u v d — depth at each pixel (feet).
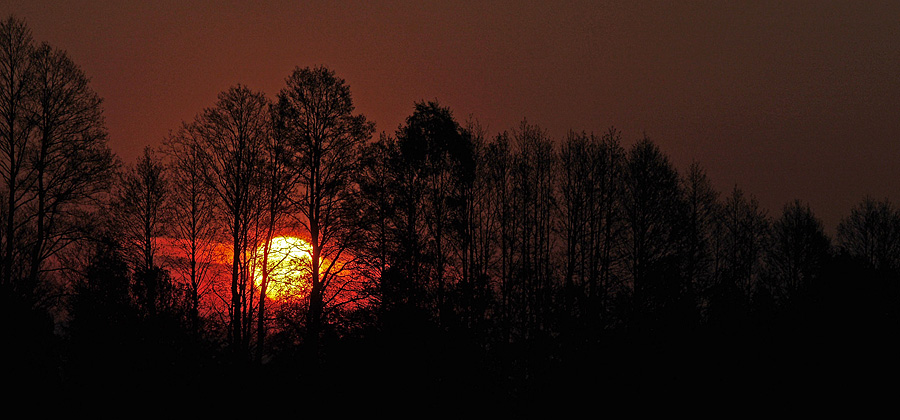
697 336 254.47
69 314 232.32
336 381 198.39
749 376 242.99
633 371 240.32
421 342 196.65
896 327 257.75
